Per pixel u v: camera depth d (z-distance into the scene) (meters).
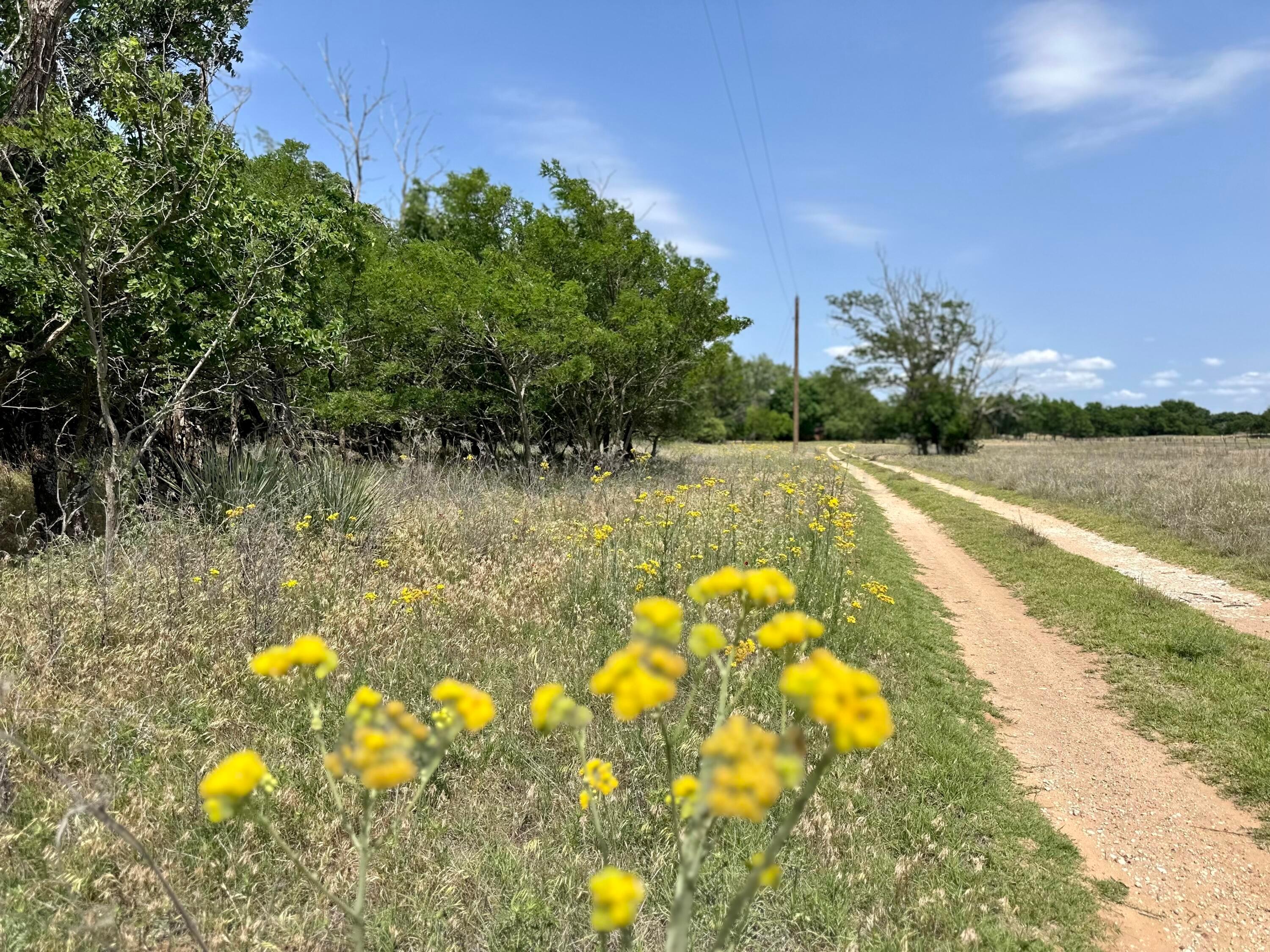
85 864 2.74
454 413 16.06
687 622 5.62
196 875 2.79
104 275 6.29
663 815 3.44
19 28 8.16
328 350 8.80
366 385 15.18
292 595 5.54
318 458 9.48
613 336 15.56
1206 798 4.47
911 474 27.25
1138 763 4.91
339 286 13.49
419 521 8.16
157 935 2.48
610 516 9.34
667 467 18.62
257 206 7.82
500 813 3.45
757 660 5.09
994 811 4.14
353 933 1.81
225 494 7.72
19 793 3.08
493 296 13.84
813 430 80.62
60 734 3.48
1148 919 3.40
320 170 14.27
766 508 11.27
